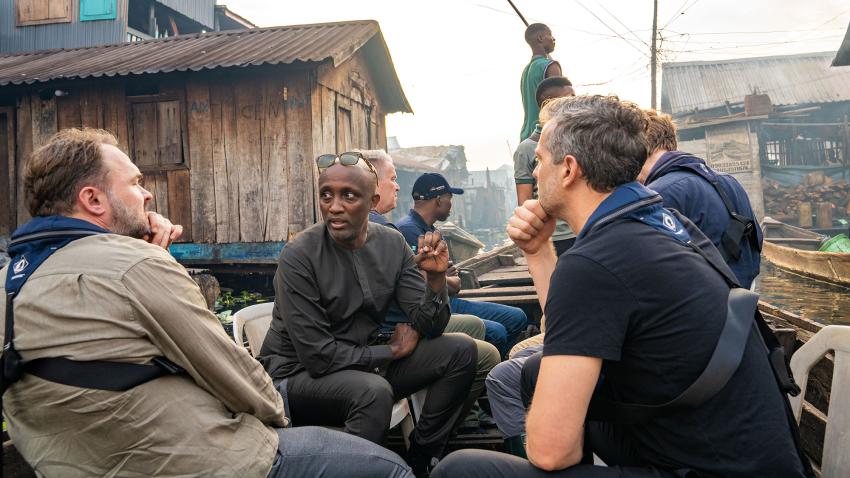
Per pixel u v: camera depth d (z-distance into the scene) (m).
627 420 1.50
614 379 1.51
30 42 15.23
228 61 8.24
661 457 1.49
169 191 9.07
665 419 1.46
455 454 1.66
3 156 9.61
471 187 37.88
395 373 2.54
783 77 28.73
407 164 24.78
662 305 1.40
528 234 1.99
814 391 2.59
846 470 1.86
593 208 1.60
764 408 1.43
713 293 1.44
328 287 2.37
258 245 8.80
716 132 25.12
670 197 2.17
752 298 1.49
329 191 2.33
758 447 1.40
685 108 27.89
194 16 18.19
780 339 2.97
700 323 1.40
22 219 9.47
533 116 4.98
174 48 10.27
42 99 9.34
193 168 8.98
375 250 2.54
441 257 2.39
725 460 1.41
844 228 22.58
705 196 2.18
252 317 2.87
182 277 1.55
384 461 1.76
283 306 2.33
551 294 1.47
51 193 1.55
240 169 8.87
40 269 1.46
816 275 9.74
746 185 24.58
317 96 8.93
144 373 1.42
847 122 25.55
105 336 1.40
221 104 8.92
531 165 3.99
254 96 8.84
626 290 1.40
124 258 1.47
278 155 8.77
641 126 1.61
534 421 1.45
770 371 1.50
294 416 2.39
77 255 1.46
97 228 1.55
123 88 9.12
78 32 14.97
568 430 1.42
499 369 2.46
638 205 1.52
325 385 2.27
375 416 2.19
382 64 11.49
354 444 1.75
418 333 2.52
